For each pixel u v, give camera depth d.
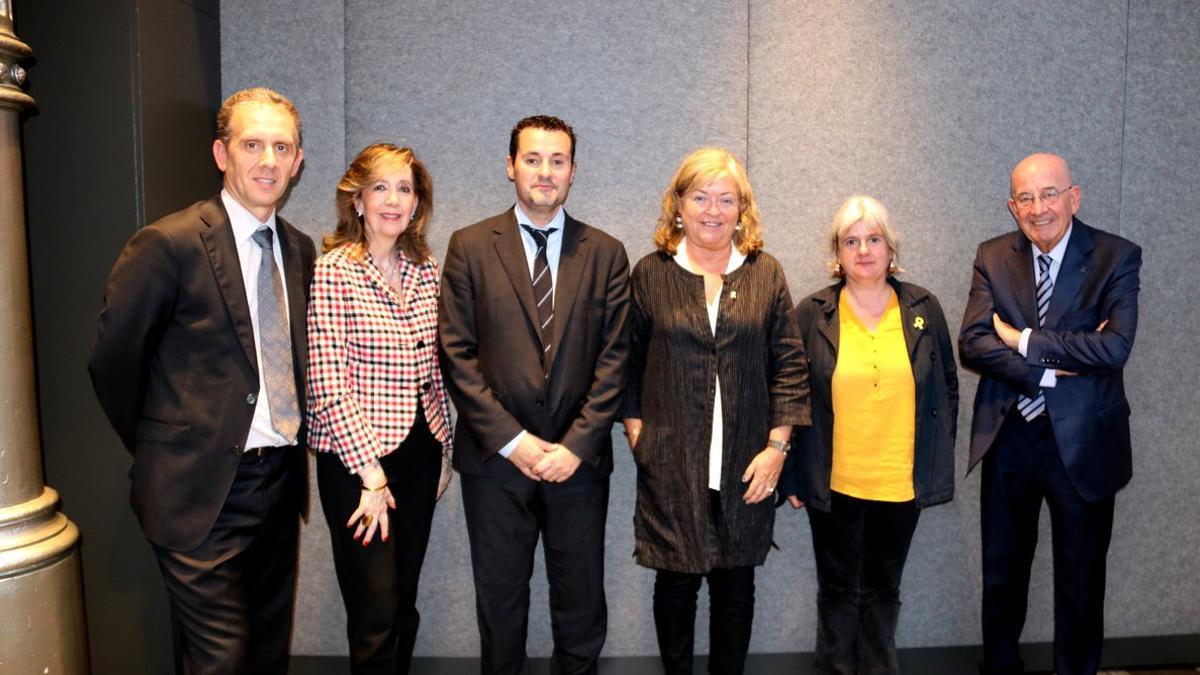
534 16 2.67
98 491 2.27
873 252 2.27
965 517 2.83
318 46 2.65
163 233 1.71
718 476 2.17
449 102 2.68
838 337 2.32
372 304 1.98
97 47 2.18
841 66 2.74
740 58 2.71
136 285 1.68
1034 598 2.86
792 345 2.24
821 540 2.38
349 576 2.01
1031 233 2.34
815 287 2.77
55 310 2.22
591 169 2.71
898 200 2.78
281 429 1.85
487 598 2.14
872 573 2.34
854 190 2.76
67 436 2.25
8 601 1.75
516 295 2.08
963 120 2.78
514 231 2.14
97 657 2.30
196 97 2.47
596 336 2.14
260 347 1.84
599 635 2.20
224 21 2.64
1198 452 2.87
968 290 2.81
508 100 2.69
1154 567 2.88
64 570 1.86
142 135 2.20
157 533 1.75
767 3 2.71
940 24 2.75
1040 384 2.33
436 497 2.22
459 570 2.75
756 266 2.25
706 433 2.15
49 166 2.20
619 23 2.69
